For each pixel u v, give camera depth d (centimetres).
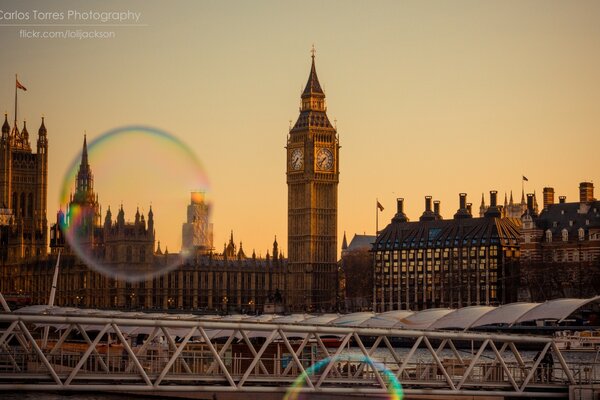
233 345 17150
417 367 15600
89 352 12181
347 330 13400
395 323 19075
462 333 14075
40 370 14175
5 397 17025
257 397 15162
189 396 16188
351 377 14450
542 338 14612
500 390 14688
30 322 11825
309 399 14688
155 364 16200
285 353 16838
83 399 16625
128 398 16875
